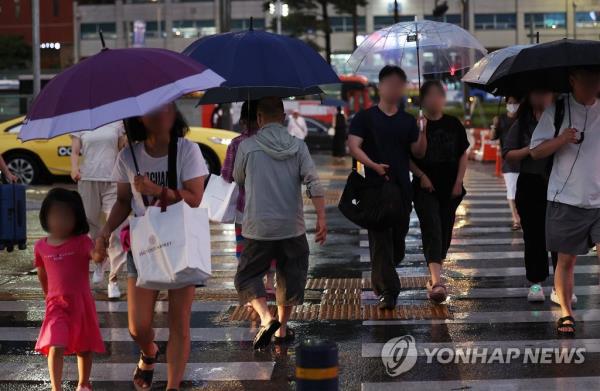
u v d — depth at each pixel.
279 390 8.98
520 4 113.75
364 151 11.73
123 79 7.23
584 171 10.27
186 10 116.44
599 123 10.23
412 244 18.38
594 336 10.78
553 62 9.95
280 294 10.33
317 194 10.00
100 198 13.65
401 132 11.69
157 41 116.94
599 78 10.12
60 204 8.20
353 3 86.25
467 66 14.84
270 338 10.31
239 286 10.36
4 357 10.34
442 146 12.24
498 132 16.89
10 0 112.56
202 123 48.47
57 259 8.23
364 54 13.87
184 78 7.30
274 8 69.56
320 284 14.21
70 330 8.28
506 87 11.98
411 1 113.19
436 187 12.34
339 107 48.03
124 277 15.03
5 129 30.41
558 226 10.47
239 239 12.58
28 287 14.44
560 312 12.03
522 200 12.23
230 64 10.38
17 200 13.03
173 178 8.05
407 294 13.30
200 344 10.73
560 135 10.16
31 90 49.47
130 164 8.13
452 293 13.34
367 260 16.42
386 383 9.09
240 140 12.34
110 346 10.82
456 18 109.38
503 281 14.25
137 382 8.83
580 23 106.88
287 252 10.16
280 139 10.00
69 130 7.10
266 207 9.97
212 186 12.55
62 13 113.69
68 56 113.94
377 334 11.01
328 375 6.63
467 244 18.11
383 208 11.41
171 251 7.65
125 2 116.56
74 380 9.44
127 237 8.20
